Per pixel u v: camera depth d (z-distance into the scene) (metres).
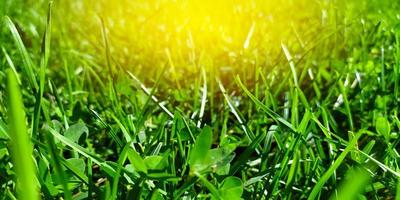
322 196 0.36
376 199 0.33
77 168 0.32
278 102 0.58
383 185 0.34
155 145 0.39
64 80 0.69
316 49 0.72
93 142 0.48
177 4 0.99
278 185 0.36
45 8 1.13
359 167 0.33
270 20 1.04
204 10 0.97
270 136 0.37
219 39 0.87
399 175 0.32
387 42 0.71
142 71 0.76
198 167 0.31
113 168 0.33
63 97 0.61
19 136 0.21
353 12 0.98
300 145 0.39
